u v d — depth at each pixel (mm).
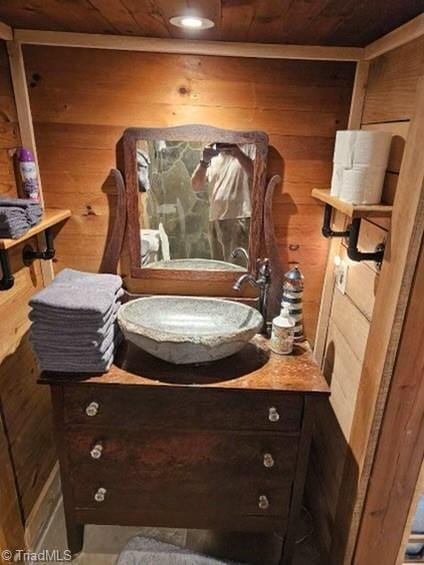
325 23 1097
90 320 1188
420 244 931
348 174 1104
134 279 1609
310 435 1296
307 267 1619
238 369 1305
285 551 1454
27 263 1478
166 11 1037
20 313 1435
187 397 1254
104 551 1518
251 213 1494
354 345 1332
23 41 1323
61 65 1367
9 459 1353
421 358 1029
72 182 1505
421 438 1117
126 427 1300
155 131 1414
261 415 1273
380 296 1085
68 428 1305
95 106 1416
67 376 1235
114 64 1369
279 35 1228
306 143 1456
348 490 1275
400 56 1114
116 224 1510
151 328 1245
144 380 1232
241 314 1470
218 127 1424
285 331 1371
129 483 1387
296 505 1394
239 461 1342
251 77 1385
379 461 1152
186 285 1618
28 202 1198
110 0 971
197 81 1390
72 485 1388
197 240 1542
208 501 1410
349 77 1382
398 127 1109
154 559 1482
